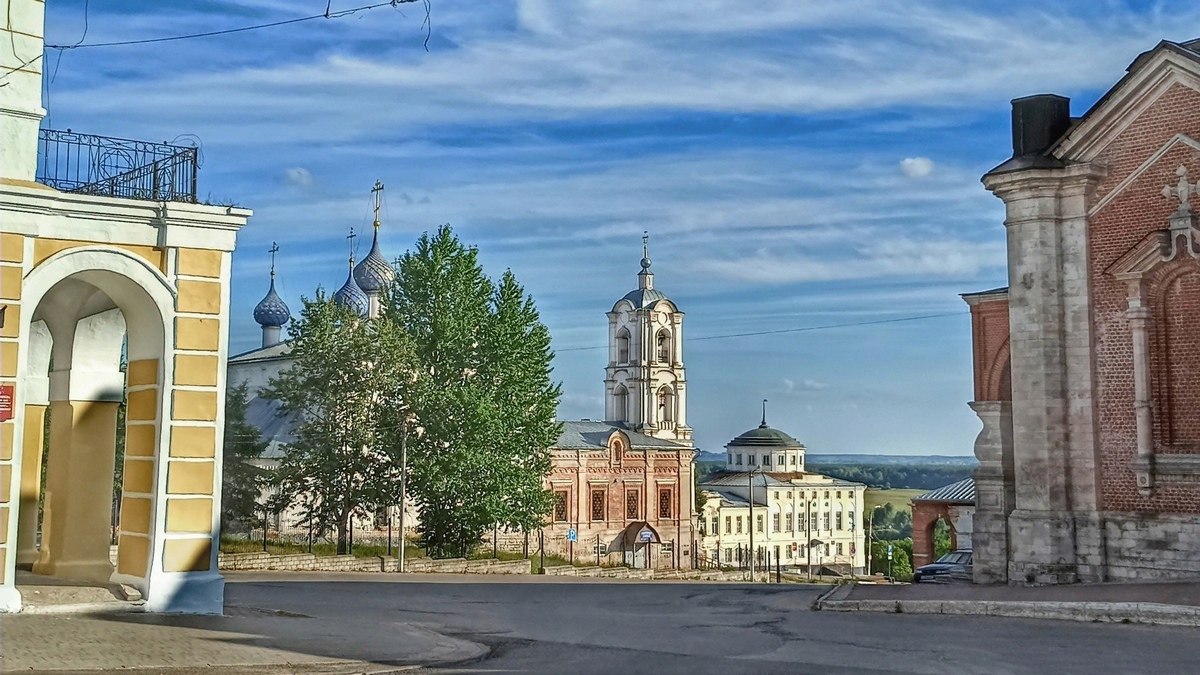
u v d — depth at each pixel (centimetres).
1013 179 2650
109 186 1973
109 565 2078
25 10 1942
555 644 1781
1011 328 2672
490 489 4978
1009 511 2800
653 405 10050
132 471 1950
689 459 8606
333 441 4791
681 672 1451
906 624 2033
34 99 1939
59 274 1808
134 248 1884
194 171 1959
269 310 7888
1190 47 2609
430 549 5150
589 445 8281
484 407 4959
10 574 1758
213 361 1942
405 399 4962
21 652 1419
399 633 1861
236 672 1411
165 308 1903
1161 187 2516
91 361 2100
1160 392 2512
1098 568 2530
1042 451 2605
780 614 2311
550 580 4062
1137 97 2534
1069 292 2619
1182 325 2494
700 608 2508
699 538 9531
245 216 1973
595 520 8119
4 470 1748
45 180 1930
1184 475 2453
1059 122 2700
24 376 1769
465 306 5391
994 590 2478
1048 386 2609
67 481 2066
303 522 4897
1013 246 2675
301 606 2425
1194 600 2027
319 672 1442
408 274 5409
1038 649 1634
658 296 10344
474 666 1527
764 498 12144
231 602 2400
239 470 4728
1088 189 2606
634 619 2238
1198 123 2461
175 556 1897
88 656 1426
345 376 4866
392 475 4953
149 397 1930
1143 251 2494
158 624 1741
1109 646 1658
